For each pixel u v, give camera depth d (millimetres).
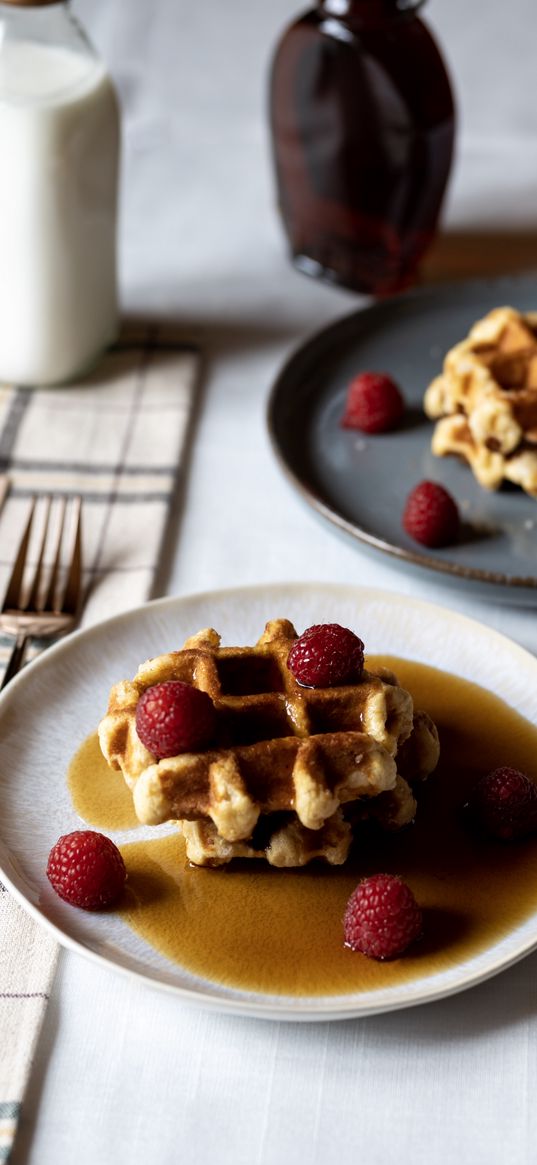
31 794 719
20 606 805
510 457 862
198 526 867
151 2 1325
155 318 995
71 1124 650
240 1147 646
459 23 1358
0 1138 638
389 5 941
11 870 688
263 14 1316
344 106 950
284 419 896
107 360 960
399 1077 662
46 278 904
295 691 706
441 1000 678
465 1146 647
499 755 738
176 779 680
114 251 935
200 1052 667
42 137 875
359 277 1019
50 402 929
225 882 695
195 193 1100
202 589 831
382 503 857
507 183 1112
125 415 921
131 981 663
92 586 821
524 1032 672
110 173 909
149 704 681
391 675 728
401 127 950
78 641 763
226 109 1182
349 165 969
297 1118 652
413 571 813
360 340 951
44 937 687
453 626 776
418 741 721
